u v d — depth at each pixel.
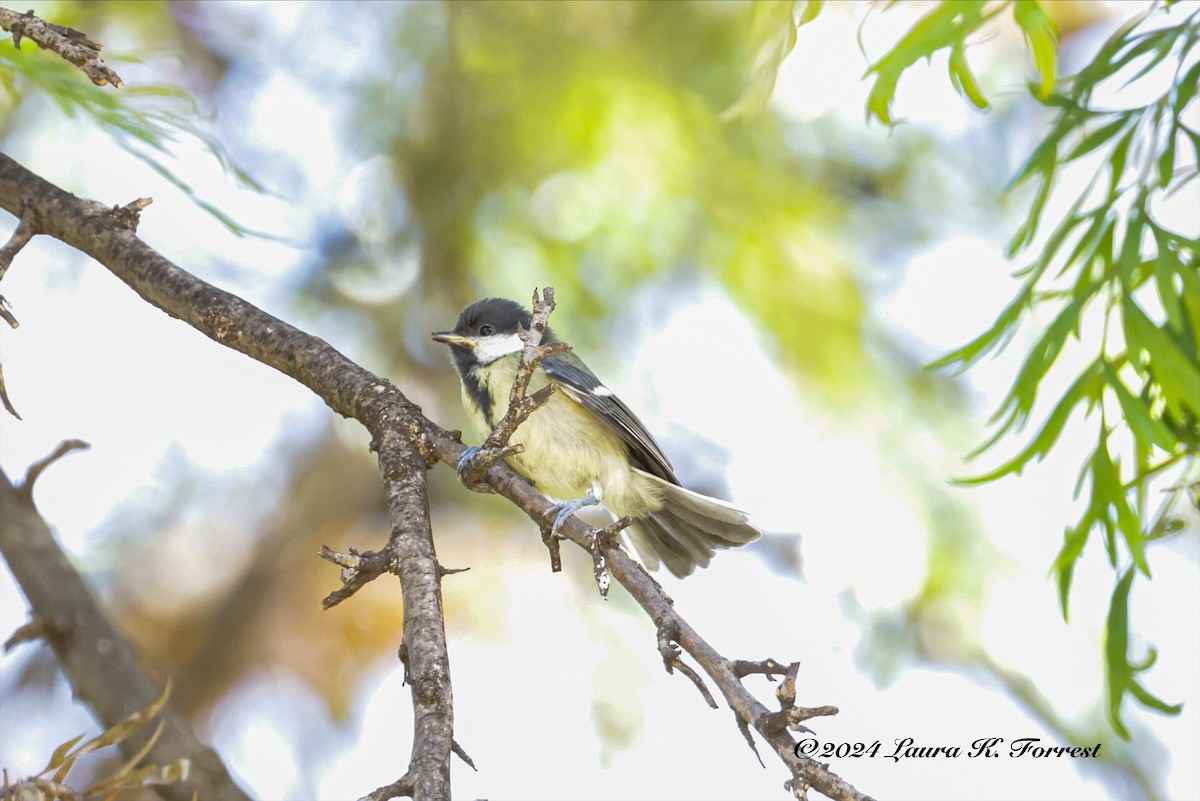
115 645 6.18
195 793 4.37
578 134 9.95
